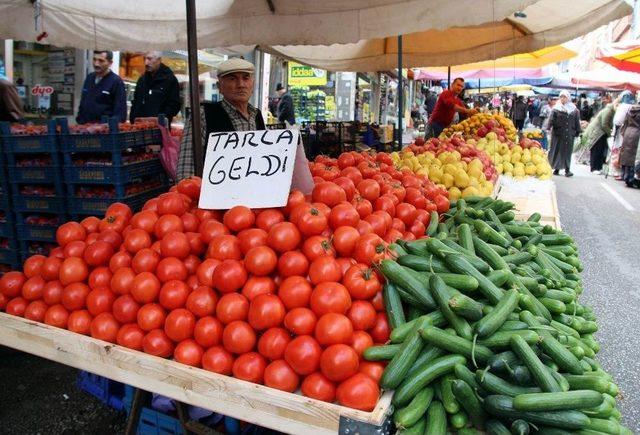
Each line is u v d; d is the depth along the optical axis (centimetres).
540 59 1164
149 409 281
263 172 221
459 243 233
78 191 426
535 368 158
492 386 156
